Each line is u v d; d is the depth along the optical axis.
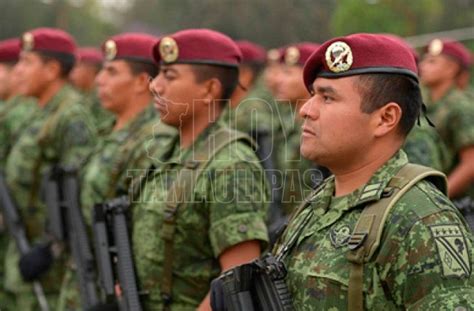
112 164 8.11
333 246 4.12
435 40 11.42
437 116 10.93
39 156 10.28
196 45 6.30
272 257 4.34
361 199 4.13
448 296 3.79
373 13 20.61
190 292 6.13
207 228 6.03
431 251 3.85
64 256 9.59
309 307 4.12
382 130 4.20
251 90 14.05
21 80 10.52
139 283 6.33
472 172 10.66
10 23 33.44
